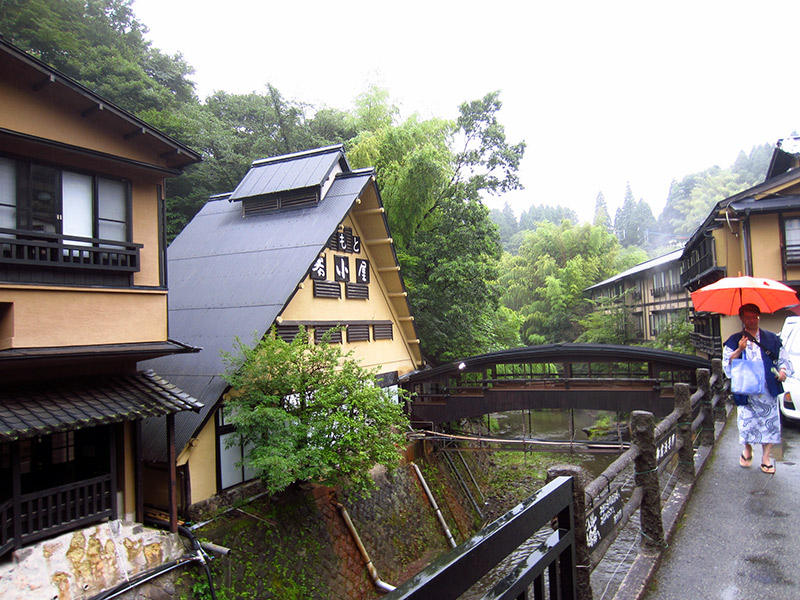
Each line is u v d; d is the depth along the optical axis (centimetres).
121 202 963
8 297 798
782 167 2095
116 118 911
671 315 3133
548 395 1677
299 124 2725
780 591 372
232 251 1574
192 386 1166
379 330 1853
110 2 2722
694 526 491
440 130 2380
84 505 855
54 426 769
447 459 1914
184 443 1056
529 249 5009
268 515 1138
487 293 2194
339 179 1739
